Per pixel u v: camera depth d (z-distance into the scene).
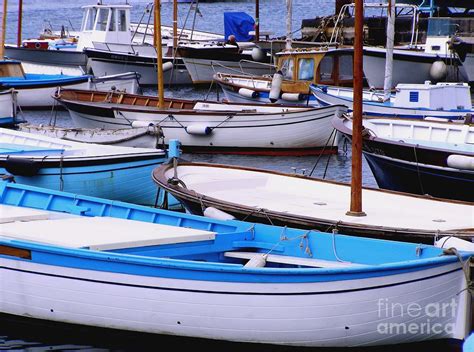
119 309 12.79
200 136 29.28
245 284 12.09
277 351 12.41
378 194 17.17
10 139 23.62
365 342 12.17
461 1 52.38
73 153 21.59
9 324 13.76
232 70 47.31
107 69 48.22
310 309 12.01
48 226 14.40
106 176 20.52
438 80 43.34
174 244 13.60
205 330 12.52
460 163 20.39
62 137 24.86
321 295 11.91
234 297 12.21
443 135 24.19
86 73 47.91
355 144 15.57
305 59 38.25
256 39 50.91
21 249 13.11
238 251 14.16
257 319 12.23
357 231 14.40
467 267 11.70
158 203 20.83
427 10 50.84
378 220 15.73
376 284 11.78
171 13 103.69
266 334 12.30
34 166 20.19
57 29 88.44
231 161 28.53
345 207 16.94
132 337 13.02
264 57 48.53
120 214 15.88
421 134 24.48
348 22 49.88
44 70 47.59
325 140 29.48
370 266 11.67
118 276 12.62
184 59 48.69
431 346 12.32
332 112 29.05
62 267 12.91
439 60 43.19
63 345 13.20
